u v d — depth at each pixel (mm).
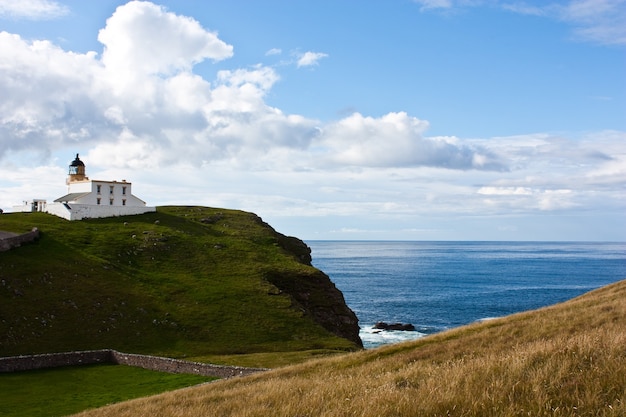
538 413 14352
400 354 36406
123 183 136375
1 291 74125
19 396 46219
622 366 16953
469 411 14984
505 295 174000
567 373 17328
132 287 87750
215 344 75375
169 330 77375
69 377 54375
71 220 118250
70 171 147375
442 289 193875
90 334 71250
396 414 15961
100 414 30781
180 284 93625
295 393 22578
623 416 13664
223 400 26469
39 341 66500
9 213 122625
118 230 114438
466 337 37281
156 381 53125
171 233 117625
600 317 35406
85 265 90688
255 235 131875
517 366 18422
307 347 78438
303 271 108312
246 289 94938
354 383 22672
